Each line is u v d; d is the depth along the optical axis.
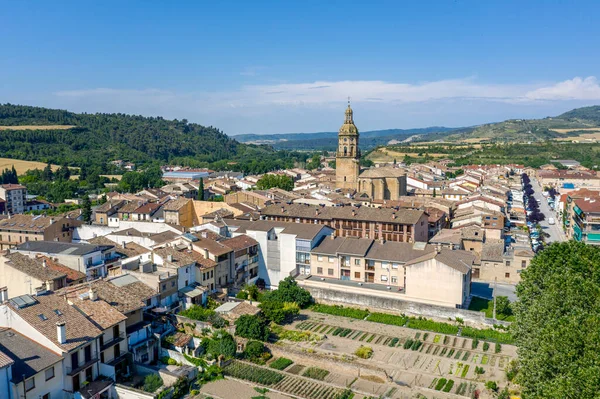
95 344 65.81
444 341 87.00
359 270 109.81
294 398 67.81
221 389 69.50
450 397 68.38
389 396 68.50
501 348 83.38
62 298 70.25
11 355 58.16
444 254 102.25
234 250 108.25
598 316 54.56
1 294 71.00
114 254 105.31
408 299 100.19
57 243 103.75
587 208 141.75
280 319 94.75
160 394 64.06
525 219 187.50
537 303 65.25
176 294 91.75
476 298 106.12
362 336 89.62
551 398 47.38
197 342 79.75
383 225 130.38
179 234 120.94
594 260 76.56
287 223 124.88
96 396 62.62
